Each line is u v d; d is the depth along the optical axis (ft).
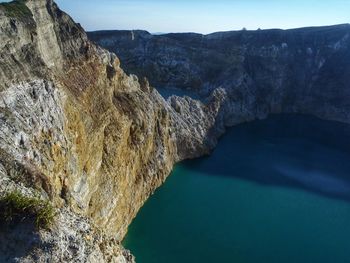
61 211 90.43
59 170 115.24
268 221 213.87
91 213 145.38
